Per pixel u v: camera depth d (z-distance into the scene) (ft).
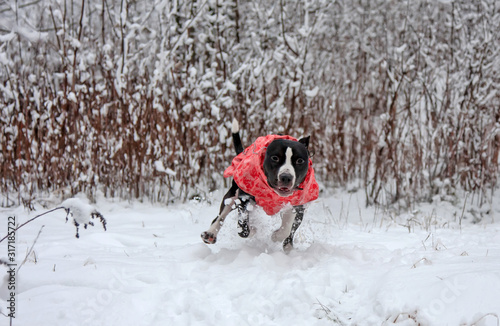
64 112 19.22
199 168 21.04
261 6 22.97
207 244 12.71
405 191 20.40
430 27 23.17
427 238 13.73
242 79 21.65
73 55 19.03
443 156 21.36
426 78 22.84
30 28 19.31
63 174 19.39
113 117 20.15
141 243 13.51
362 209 20.34
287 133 21.17
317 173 23.06
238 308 8.14
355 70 25.81
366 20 25.66
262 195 11.87
